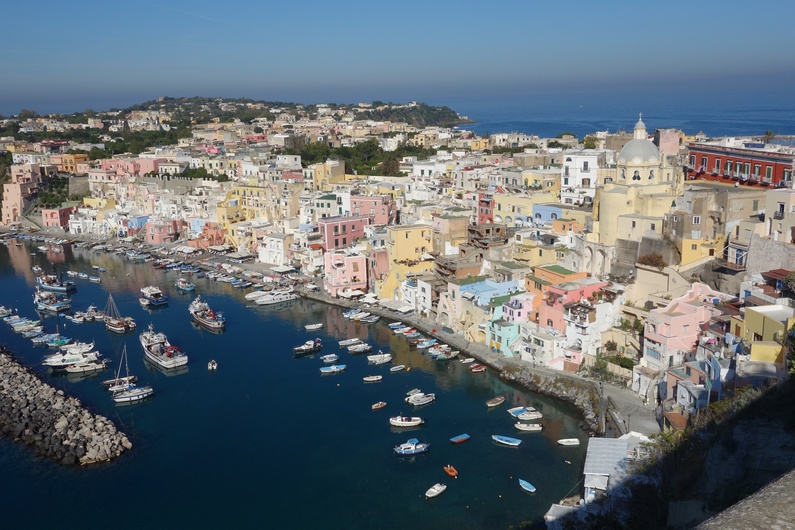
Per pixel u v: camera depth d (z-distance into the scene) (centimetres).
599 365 12294
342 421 11606
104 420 11638
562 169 18988
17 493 9788
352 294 18562
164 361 14250
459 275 16300
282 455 10588
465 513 8906
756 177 14825
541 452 10294
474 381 13012
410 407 12006
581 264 14962
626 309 12825
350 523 8831
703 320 11269
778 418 5606
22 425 11562
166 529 8875
